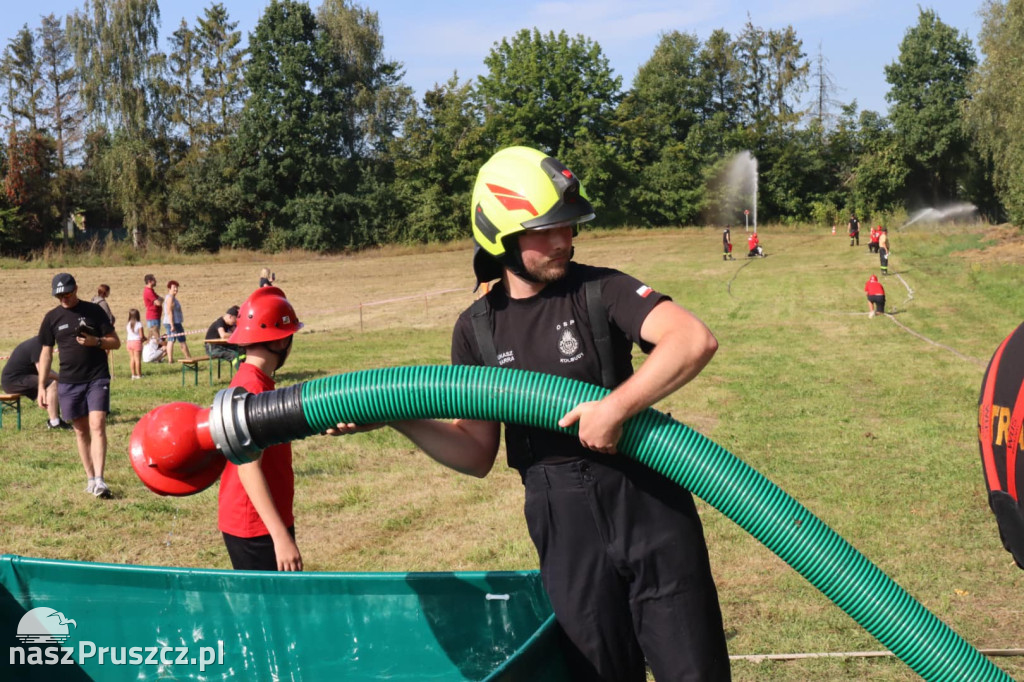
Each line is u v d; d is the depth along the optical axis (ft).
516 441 8.26
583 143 244.42
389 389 7.30
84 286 125.08
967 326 77.66
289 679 11.31
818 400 45.68
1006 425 7.63
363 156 245.45
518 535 23.31
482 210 7.86
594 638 8.05
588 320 7.87
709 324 83.87
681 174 248.32
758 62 277.85
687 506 8.14
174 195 217.77
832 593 7.34
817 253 150.10
